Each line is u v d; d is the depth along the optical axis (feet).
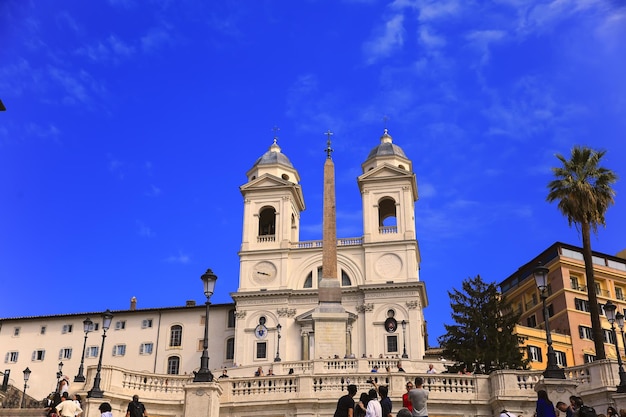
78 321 252.21
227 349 241.96
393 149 260.42
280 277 238.27
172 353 244.42
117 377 98.84
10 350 250.78
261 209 251.80
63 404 73.00
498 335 187.62
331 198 234.58
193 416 84.84
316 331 207.10
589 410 60.64
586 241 142.92
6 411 84.99
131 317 250.98
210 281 90.53
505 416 60.85
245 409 95.04
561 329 238.68
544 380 81.76
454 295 199.93
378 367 153.99
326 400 94.27
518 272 271.28
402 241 237.04
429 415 94.48
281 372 163.94
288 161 269.03
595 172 151.64
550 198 152.56
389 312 226.79
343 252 240.73
